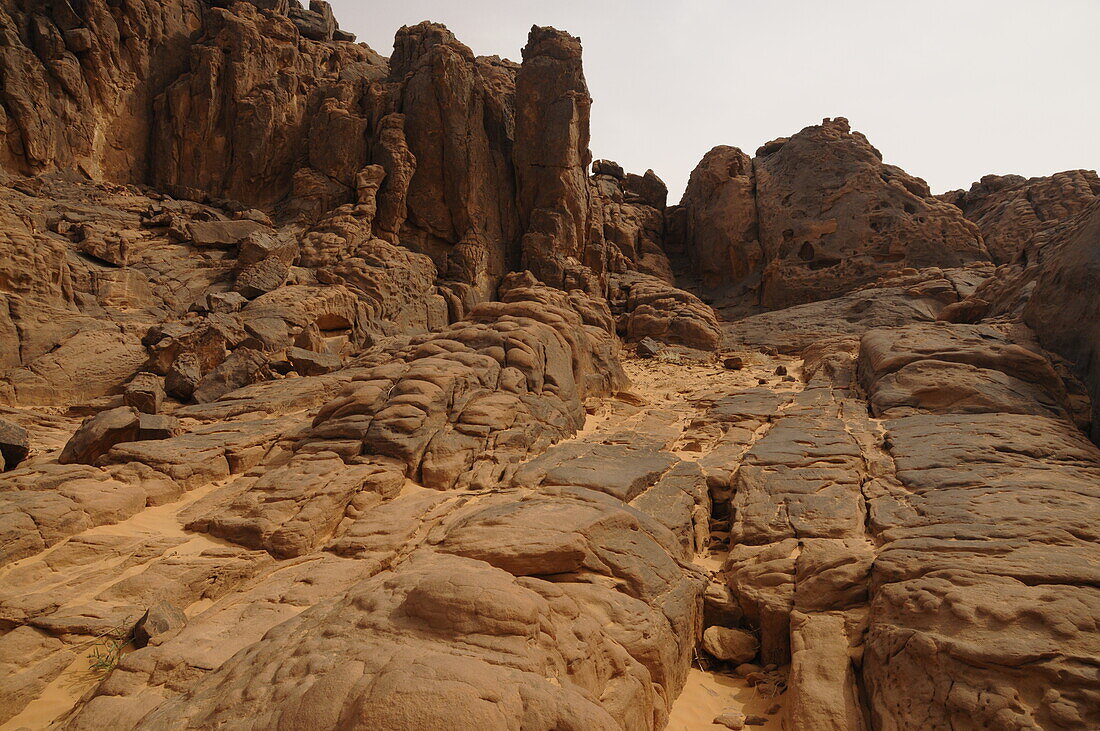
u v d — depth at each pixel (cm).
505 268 2714
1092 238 1169
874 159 3028
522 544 629
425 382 1070
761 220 3200
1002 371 1177
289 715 377
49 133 2209
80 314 1619
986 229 3089
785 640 658
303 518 765
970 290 2436
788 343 2450
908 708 493
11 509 695
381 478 866
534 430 1093
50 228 1955
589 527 670
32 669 533
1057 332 1208
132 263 1959
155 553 707
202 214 2319
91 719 448
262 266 2020
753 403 1370
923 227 2841
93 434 933
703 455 1107
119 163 2475
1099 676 440
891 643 542
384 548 711
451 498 840
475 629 452
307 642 469
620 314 2794
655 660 570
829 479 891
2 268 1485
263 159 2566
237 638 543
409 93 2666
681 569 724
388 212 2502
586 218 2816
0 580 623
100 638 572
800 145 3164
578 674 479
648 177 3750
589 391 1488
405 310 2267
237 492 880
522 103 2728
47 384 1415
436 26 2939
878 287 2688
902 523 732
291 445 1050
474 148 2631
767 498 863
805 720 524
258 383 1425
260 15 2719
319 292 1991
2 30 2145
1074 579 543
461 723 350
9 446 914
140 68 2534
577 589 602
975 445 914
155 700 468
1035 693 454
